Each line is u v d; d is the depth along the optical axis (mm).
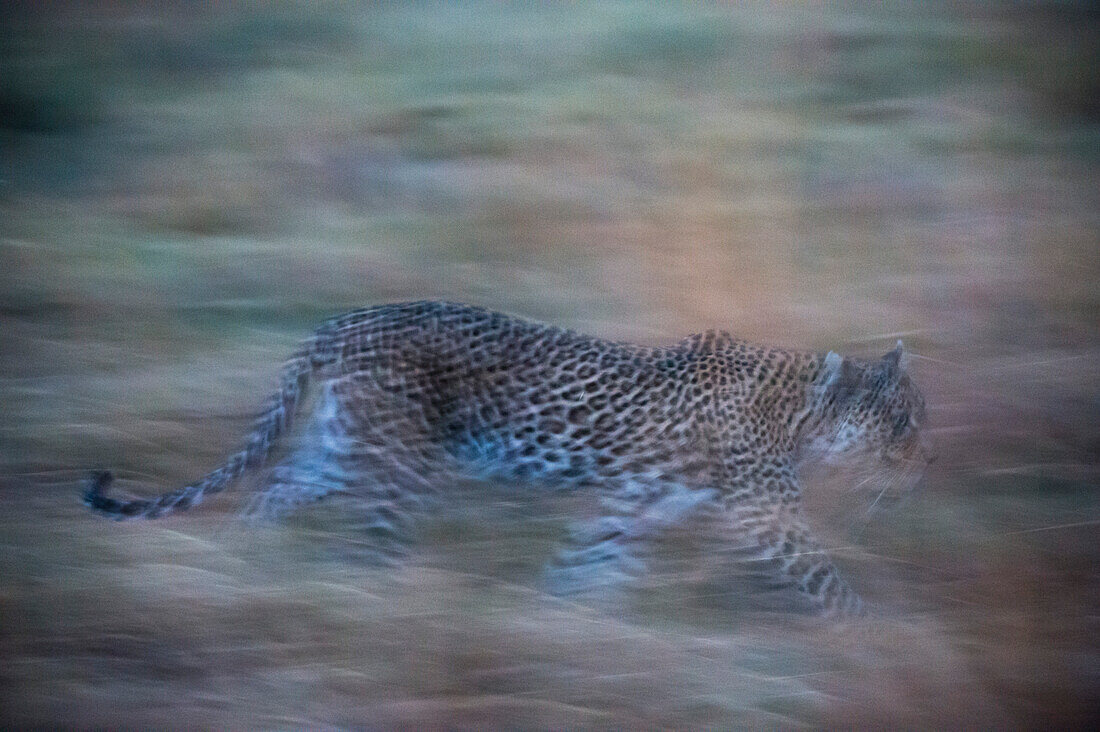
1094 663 7715
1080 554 9008
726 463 8828
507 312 12156
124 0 19078
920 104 16938
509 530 8852
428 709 6828
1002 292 12750
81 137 15922
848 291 12594
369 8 19469
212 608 7590
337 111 16500
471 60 17859
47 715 6734
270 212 14258
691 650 7520
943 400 10867
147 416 10156
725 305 12219
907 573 8820
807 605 8523
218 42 18359
